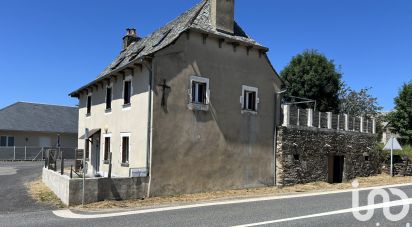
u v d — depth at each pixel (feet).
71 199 44.34
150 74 52.06
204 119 56.29
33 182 66.74
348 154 76.54
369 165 81.56
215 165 57.16
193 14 60.39
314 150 69.77
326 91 125.39
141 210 40.27
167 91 52.85
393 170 83.92
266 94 64.44
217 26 59.21
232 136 59.52
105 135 66.80
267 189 60.75
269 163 63.98
